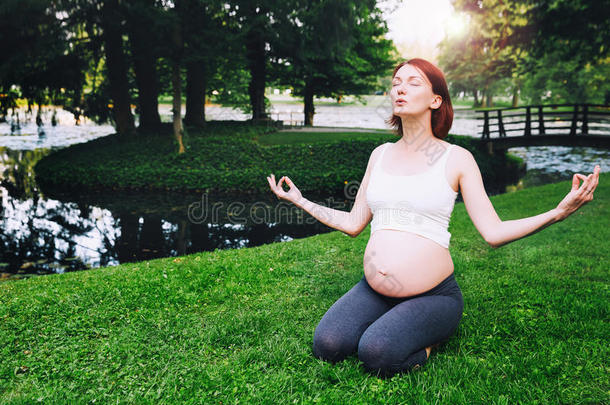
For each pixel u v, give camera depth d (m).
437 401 2.20
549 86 44.53
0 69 15.46
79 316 3.36
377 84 29.28
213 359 2.72
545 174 17.03
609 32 14.51
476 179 2.28
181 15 14.88
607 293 3.70
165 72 24.08
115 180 14.43
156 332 3.06
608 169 17.38
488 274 4.30
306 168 15.23
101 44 18.66
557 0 14.23
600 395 2.27
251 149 17.03
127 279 4.32
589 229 6.11
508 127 31.80
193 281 4.14
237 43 16.12
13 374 2.56
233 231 9.73
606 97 42.22
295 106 54.38
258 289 3.98
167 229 9.95
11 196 13.47
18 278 7.05
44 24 14.78
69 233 9.70
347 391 2.30
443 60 14.24
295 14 16.72
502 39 15.07
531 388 2.32
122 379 2.50
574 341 2.84
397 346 2.25
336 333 2.46
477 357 2.69
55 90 18.42
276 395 2.29
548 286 3.91
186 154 16.41
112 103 19.73
